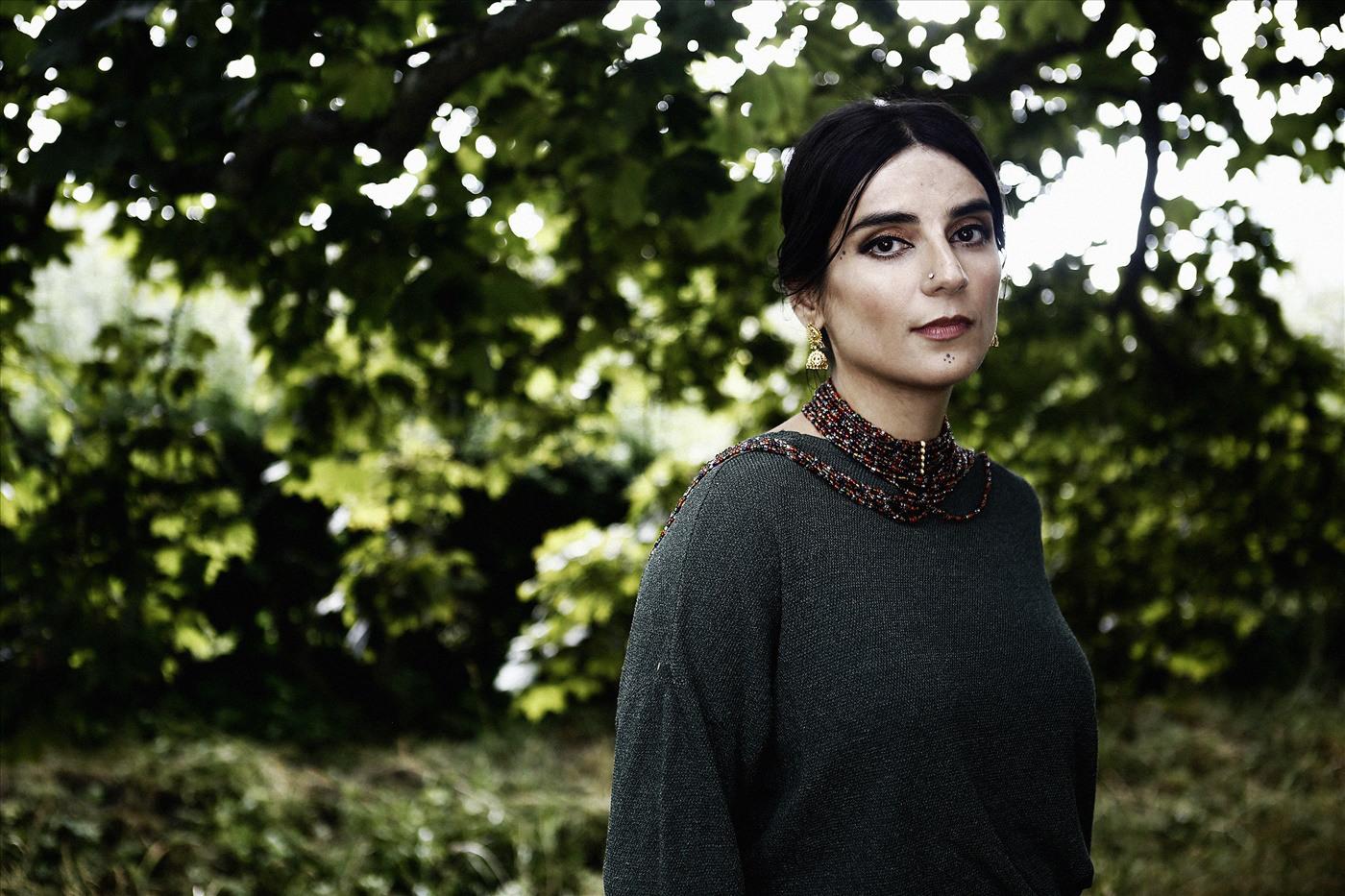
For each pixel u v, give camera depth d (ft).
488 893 15.06
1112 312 12.25
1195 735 21.17
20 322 10.08
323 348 10.87
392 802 16.79
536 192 10.18
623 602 12.87
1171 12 9.05
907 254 3.75
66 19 6.69
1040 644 3.82
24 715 10.08
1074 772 3.98
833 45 8.66
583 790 17.87
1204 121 9.99
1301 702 22.63
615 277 12.41
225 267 9.83
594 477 23.93
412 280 8.58
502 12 7.43
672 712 3.46
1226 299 12.48
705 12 7.07
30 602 10.14
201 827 15.30
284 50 7.11
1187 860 15.08
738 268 12.34
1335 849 15.16
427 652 22.99
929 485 3.87
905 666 3.55
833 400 3.95
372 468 12.52
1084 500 14.56
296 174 8.26
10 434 10.41
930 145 3.79
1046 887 3.75
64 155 7.06
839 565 3.63
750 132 8.84
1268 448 13.76
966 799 3.54
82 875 13.53
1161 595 14.89
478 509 23.18
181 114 7.08
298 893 14.26
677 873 3.36
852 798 3.49
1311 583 14.94
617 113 7.54
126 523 10.37
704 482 3.75
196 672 20.94
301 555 21.61
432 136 9.39
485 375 9.73
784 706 3.57
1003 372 12.50
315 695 21.95
